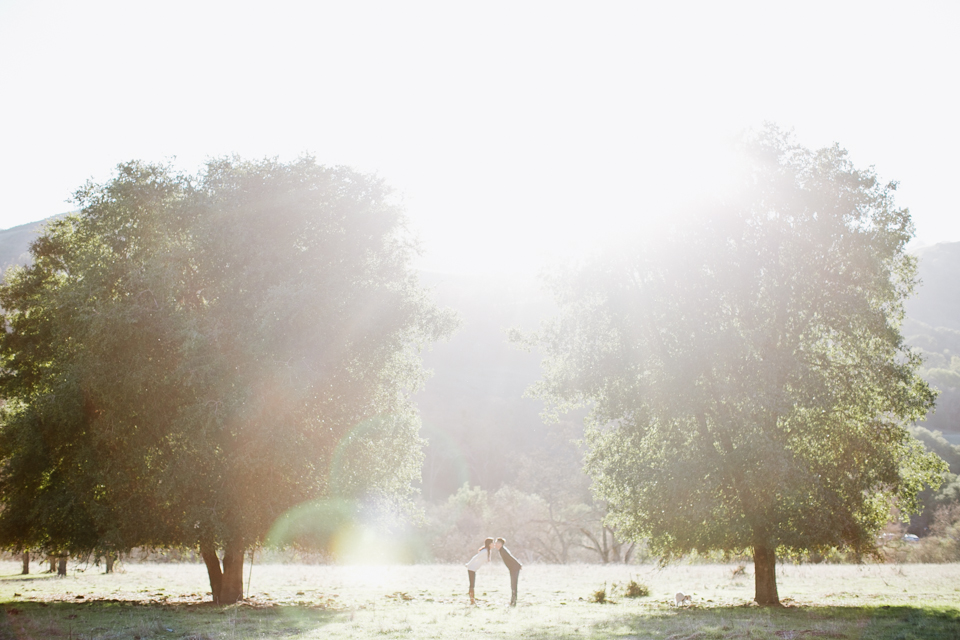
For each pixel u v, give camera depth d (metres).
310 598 20.20
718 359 18.31
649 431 20.33
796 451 18.41
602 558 57.66
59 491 18.75
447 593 22.00
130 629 11.70
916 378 18.70
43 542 19.73
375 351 20.22
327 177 20.64
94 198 20.59
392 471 21.72
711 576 31.33
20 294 21.66
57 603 17.47
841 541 17.42
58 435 19.05
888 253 18.30
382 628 12.12
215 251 18.44
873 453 18.25
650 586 25.61
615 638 11.16
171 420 18.44
